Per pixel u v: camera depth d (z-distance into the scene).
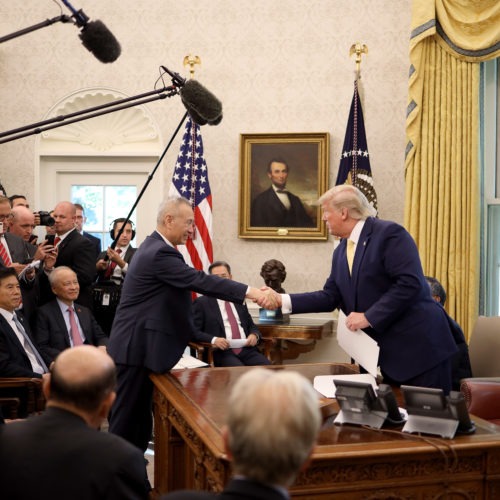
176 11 6.46
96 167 6.77
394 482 2.18
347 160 5.86
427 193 5.83
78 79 6.58
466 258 5.77
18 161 6.66
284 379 1.28
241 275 6.43
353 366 3.54
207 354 5.23
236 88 6.39
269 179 6.32
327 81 6.26
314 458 2.07
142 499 1.73
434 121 5.83
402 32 6.13
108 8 6.54
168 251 3.64
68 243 5.62
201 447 2.40
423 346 3.12
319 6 6.26
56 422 1.77
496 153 6.01
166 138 6.50
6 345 4.26
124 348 3.59
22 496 1.67
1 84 6.64
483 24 5.70
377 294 3.21
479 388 3.66
